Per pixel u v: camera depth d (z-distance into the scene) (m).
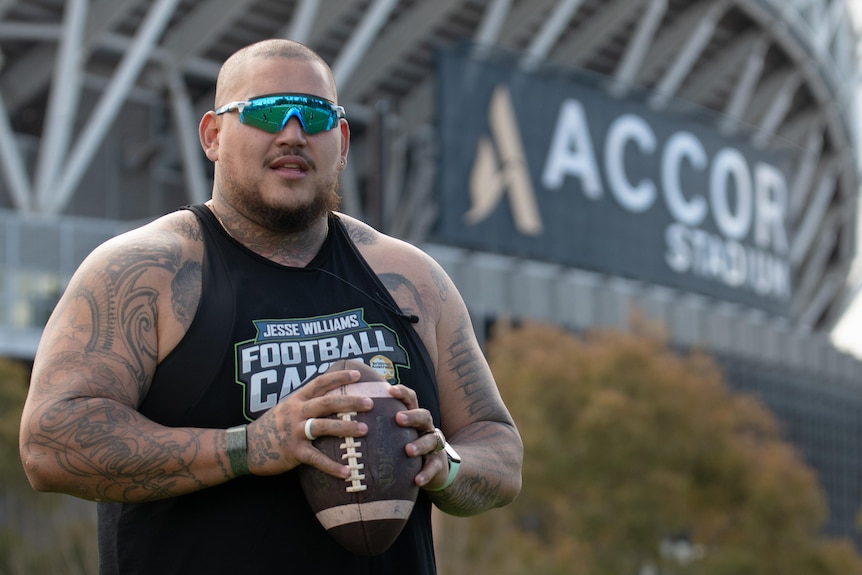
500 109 59.84
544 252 60.56
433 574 3.77
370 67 62.03
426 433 3.49
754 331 70.31
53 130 52.41
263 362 3.57
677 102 69.12
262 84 3.66
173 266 3.64
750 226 70.12
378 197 22.39
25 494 26.69
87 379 3.46
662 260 65.69
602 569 38.66
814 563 42.78
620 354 43.25
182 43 56.88
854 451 76.31
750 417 47.47
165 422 3.55
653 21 66.06
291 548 3.51
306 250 3.80
